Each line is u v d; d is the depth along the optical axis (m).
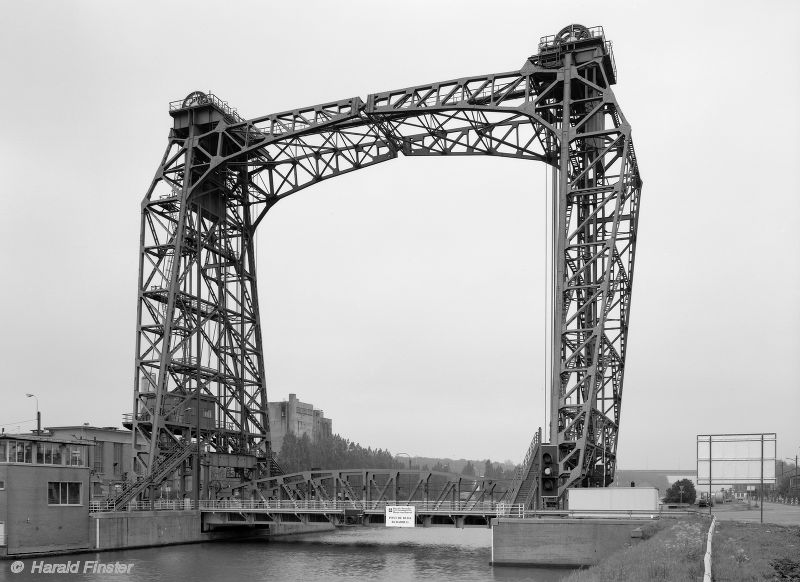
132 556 70.31
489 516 69.50
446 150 82.12
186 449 83.69
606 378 74.25
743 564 35.22
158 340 85.19
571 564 60.44
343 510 76.25
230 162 87.62
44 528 67.44
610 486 73.06
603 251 70.81
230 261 93.06
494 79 78.38
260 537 91.75
